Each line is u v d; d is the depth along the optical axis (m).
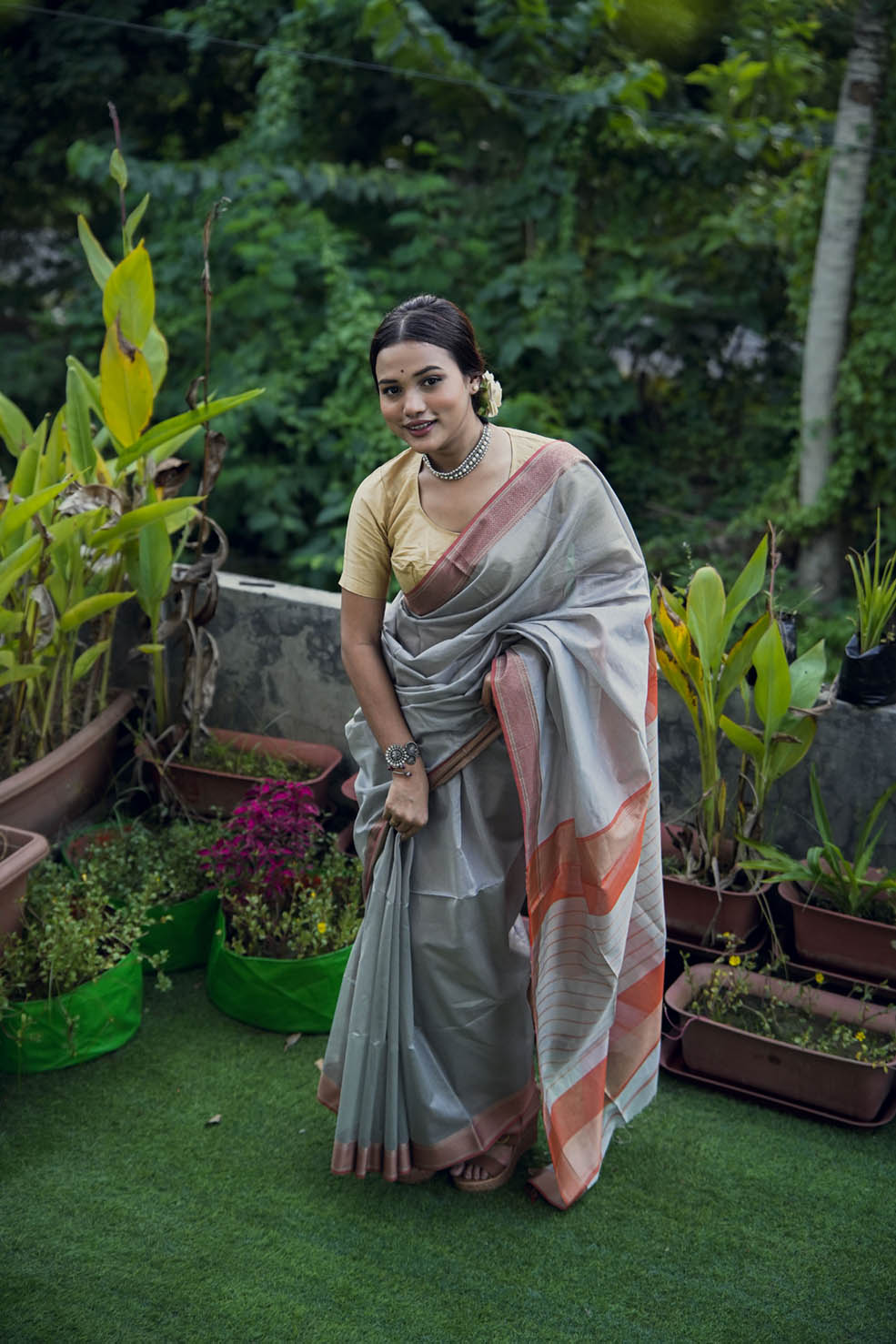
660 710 3.27
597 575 2.17
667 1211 2.38
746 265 7.75
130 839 3.26
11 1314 2.07
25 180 9.50
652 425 8.46
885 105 6.49
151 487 3.44
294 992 2.86
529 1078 2.49
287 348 7.53
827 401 6.86
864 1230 2.34
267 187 7.68
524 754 2.13
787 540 7.33
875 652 3.01
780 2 6.92
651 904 2.38
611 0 6.99
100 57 8.51
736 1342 2.06
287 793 3.09
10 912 2.72
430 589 2.13
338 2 7.65
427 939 2.25
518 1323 2.09
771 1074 2.67
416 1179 2.43
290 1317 2.09
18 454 3.59
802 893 3.00
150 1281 2.15
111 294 3.36
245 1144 2.53
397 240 8.59
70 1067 2.74
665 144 7.43
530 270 7.54
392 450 7.09
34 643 3.19
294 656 3.70
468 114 7.77
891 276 6.55
